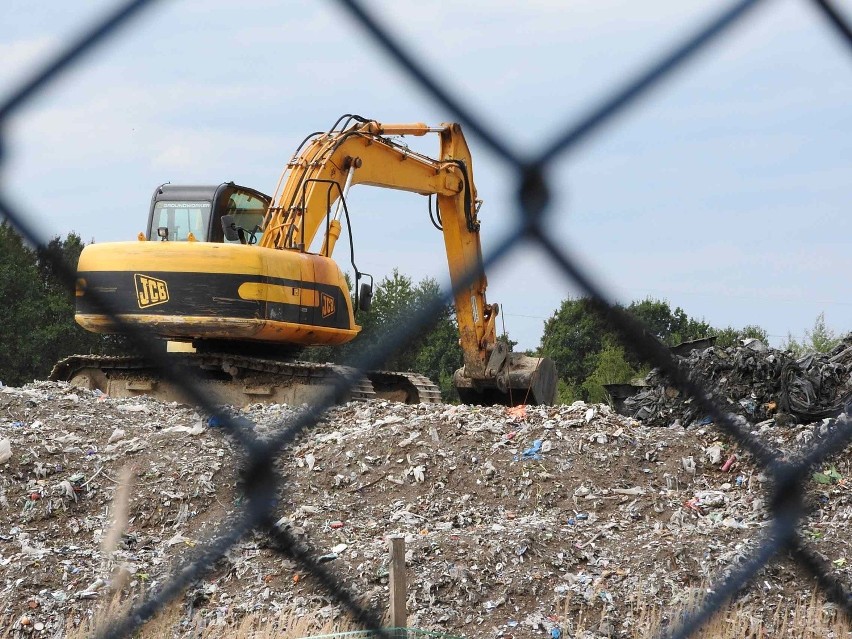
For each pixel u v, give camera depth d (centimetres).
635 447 2252
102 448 2220
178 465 2084
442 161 3091
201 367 2877
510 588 1645
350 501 2059
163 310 2653
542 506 2053
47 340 3756
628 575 1689
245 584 1634
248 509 538
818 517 1905
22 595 1605
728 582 647
